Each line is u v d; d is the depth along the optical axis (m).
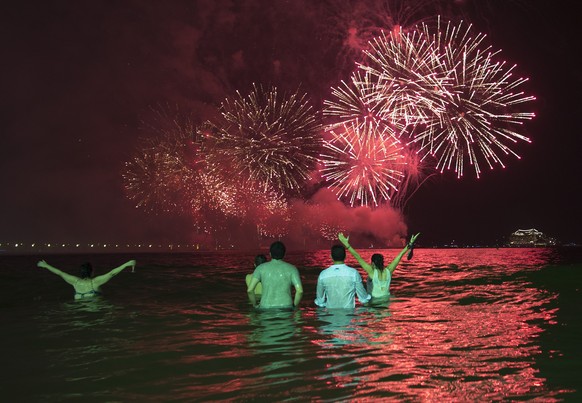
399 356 5.30
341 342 6.02
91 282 10.95
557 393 4.09
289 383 4.40
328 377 4.56
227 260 28.27
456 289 12.16
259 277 8.88
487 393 4.09
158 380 4.56
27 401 4.06
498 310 8.62
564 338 6.20
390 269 10.46
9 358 5.46
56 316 8.41
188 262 25.70
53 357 5.48
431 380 4.45
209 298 10.91
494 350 5.57
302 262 25.98
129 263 11.30
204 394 4.14
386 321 7.46
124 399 4.06
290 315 8.10
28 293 11.85
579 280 14.50
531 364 4.96
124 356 5.49
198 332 6.81
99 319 8.05
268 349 5.70
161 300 10.56
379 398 3.99
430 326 7.01
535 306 9.11
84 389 4.34
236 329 6.99
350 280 8.74
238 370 4.84
